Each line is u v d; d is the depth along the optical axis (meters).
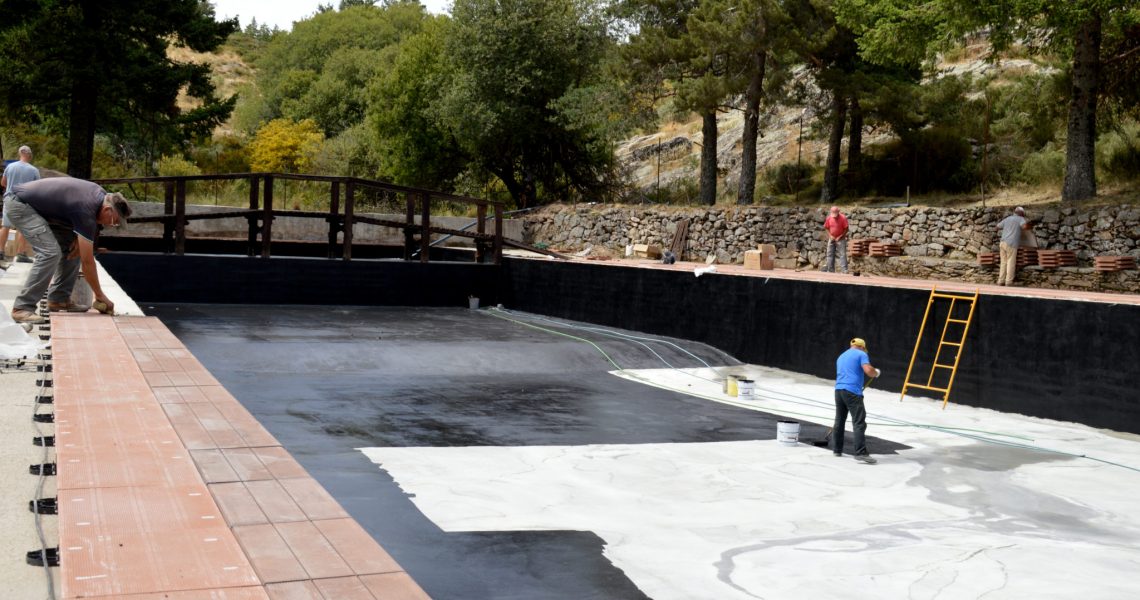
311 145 53.91
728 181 38.78
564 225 35.09
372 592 3.31
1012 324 14.56
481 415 12.55
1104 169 25.30
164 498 4.16
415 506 7.91
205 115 34.38
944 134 30.84
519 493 8.55
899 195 30.88
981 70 35.25
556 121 37.50
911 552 7.24
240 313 22.19
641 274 21.97
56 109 33.00
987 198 27.56
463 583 5.99
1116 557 7.29
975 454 11.38
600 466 9.88
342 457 9.68
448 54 39.69
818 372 17.78
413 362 16.70
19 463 5.10
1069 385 13.70
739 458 10.64
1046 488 9.73
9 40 30.67
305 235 32.06
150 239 29.14
